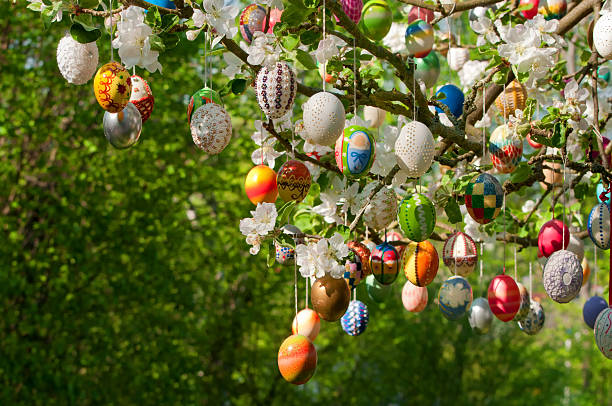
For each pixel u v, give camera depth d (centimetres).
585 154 333
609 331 249
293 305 871
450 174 314
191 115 251
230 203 834
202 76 771
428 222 256
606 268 437
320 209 307
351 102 271
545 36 262
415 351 1020
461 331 1070
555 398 1220
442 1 310
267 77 226
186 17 225
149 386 728
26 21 702
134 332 715
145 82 244
